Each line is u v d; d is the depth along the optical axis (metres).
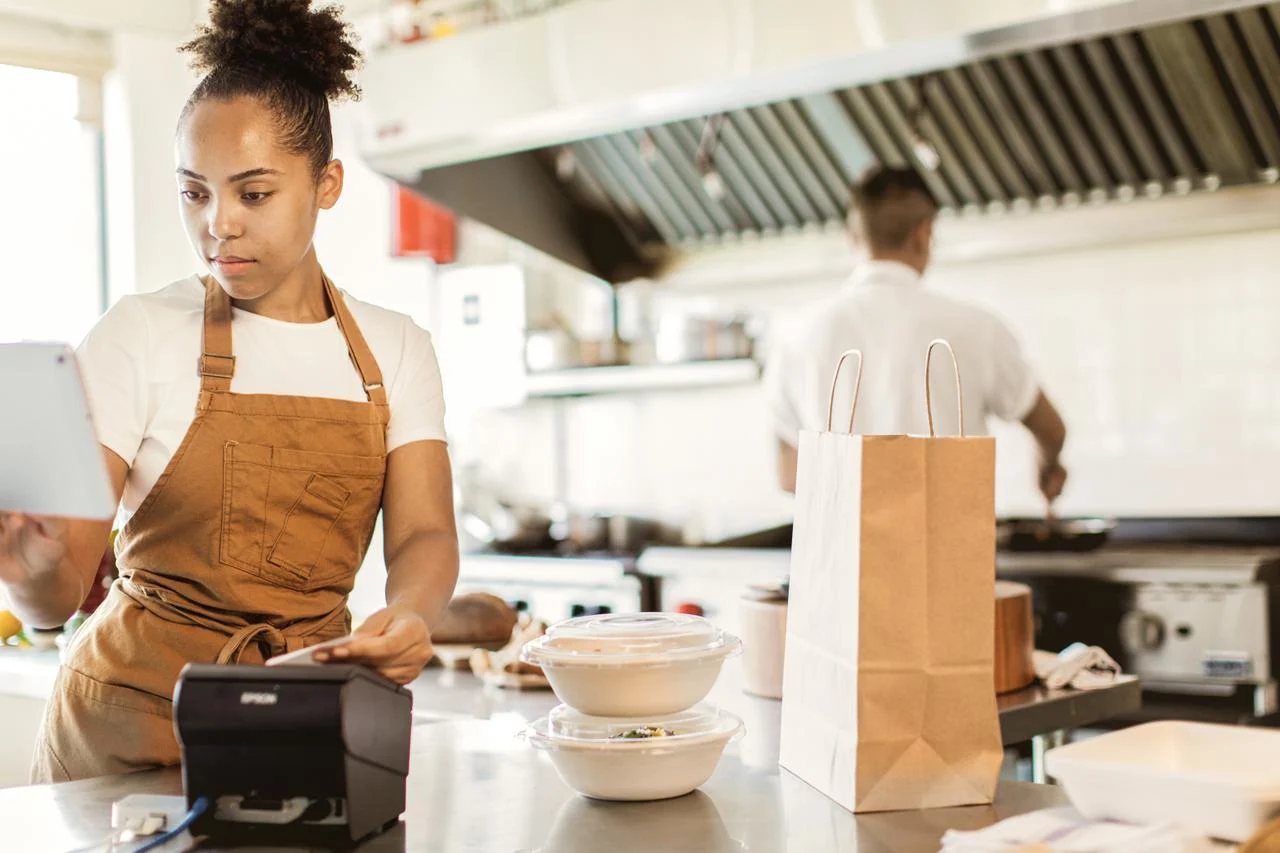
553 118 3.39
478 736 1.64
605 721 1.36
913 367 2.85
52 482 1.14
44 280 4.35
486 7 4.06
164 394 1.50
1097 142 3.41
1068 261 3.75
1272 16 2.96
